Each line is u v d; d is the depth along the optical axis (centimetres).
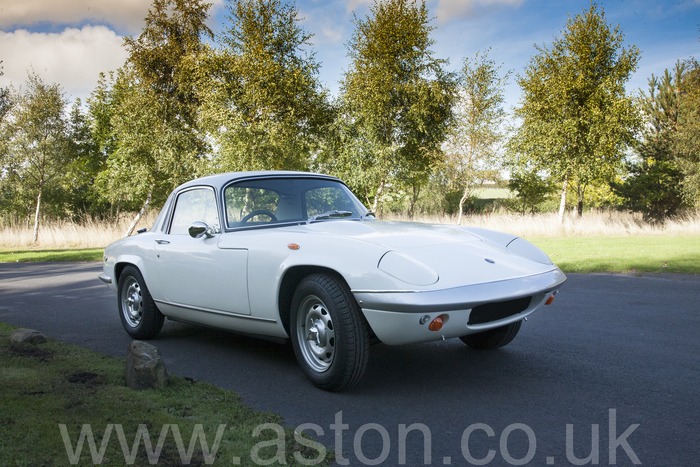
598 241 1446
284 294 330
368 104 2183
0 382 298
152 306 445
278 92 1969
